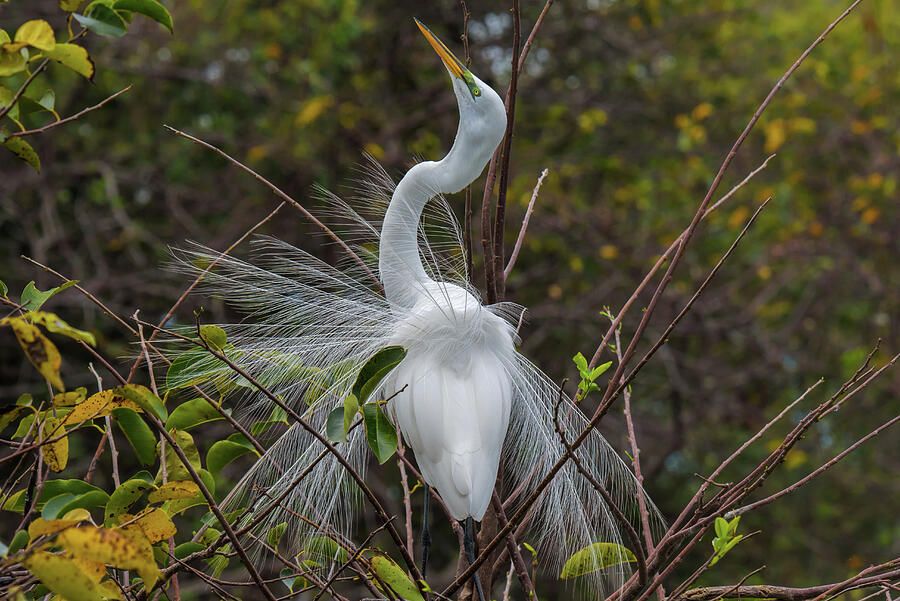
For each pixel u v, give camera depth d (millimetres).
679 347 14453
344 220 5398
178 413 3666
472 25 13359
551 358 12453
